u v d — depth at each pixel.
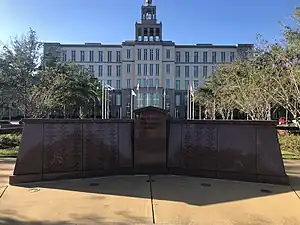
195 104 67.31
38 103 22.22
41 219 4.96
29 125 7.45
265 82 18.33
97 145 8.05
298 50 14.98
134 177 7.93
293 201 6.02
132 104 83.31
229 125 8.00
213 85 38.81
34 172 7.34
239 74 25.62
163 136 8.43
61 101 29.83
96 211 5.34
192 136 8.31
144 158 8.37
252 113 22.64
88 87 44.22
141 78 86.31
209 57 90.19
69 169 7.70
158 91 85.25
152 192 6.52
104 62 90.44
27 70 21.70
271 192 6.65
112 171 8.16
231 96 25.73
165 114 8.48
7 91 20.72
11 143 15.98
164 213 5.27
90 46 90.69
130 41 89.38
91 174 7.91
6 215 5.12
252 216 5.19
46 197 6.11
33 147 7.40
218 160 7.98
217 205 5.72
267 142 7.62
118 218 5.03
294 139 16.50
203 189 6.82
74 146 7.79
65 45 89.88
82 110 47.03
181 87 89.81
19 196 6.16
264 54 20.81
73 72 38.19
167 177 7.98
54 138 7.61
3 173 8.27
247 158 7.72
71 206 5.59
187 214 5.23
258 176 7.56
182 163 8.32
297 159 11.66
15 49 23.55
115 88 89.62
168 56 87.56
